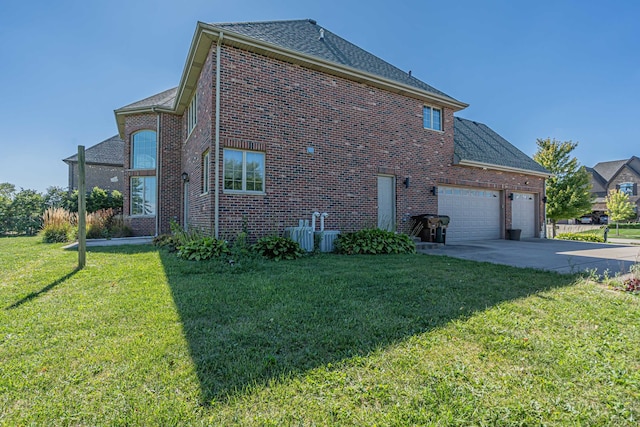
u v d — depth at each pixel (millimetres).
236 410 1943
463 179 13094
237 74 8305
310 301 4012
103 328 3143
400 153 11273
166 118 13367
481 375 2320
